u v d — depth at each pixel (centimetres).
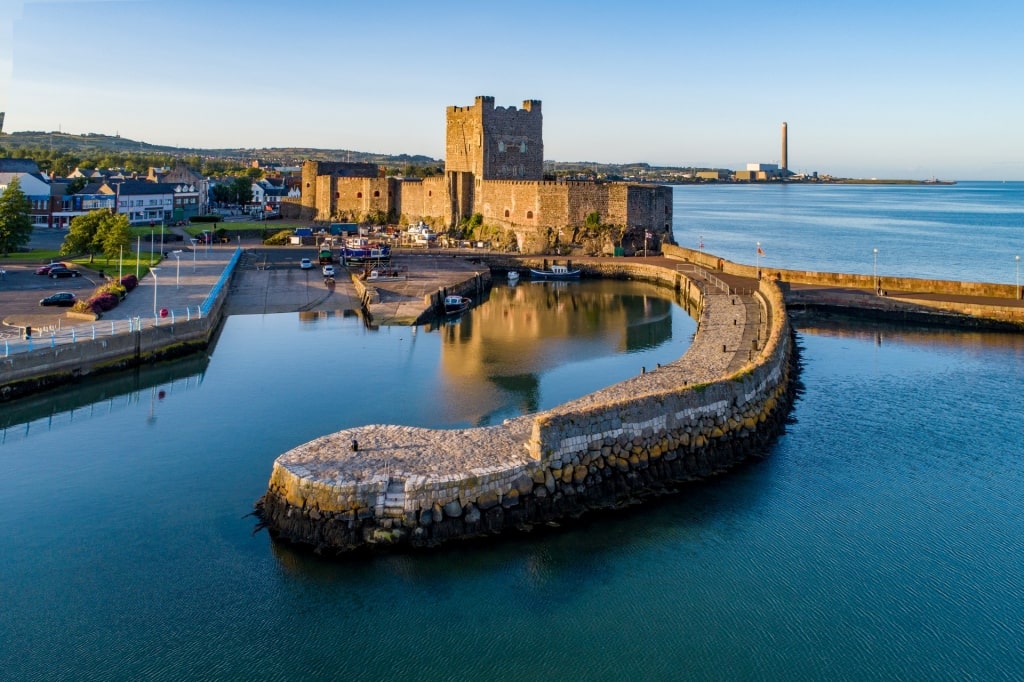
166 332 7638
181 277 11388
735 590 3503
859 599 3453
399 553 3638
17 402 6128
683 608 3378
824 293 10456
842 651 3134
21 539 3928
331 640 3178
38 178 18200
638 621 3291
